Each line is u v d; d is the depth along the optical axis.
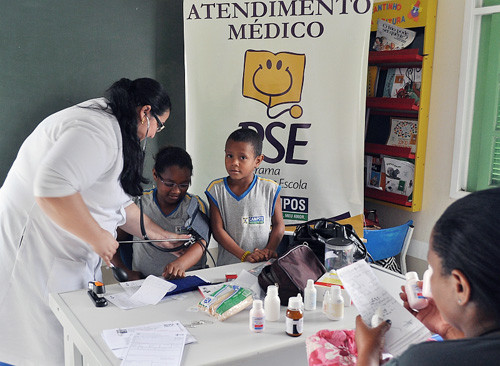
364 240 2.35
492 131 2.70
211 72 2.76
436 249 0.71
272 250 2.18
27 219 1.69
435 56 2.83
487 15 2.63
